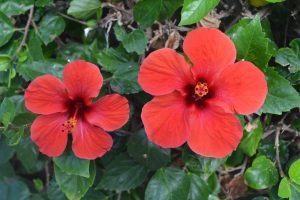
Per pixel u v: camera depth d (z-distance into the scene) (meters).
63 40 0.64
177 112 0.51
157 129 0.51
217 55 0.50
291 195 0.56
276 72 0.54
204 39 0.50
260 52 0.53
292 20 0.59
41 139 0.54
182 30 0.60
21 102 0.60
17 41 0.61
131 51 0.58
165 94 0.50
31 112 0.56
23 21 0.63
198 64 0.50
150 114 0.50
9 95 0.62
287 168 0.59
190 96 0.52
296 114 0.59
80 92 0.53
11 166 0.81
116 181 0.60
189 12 0.54
